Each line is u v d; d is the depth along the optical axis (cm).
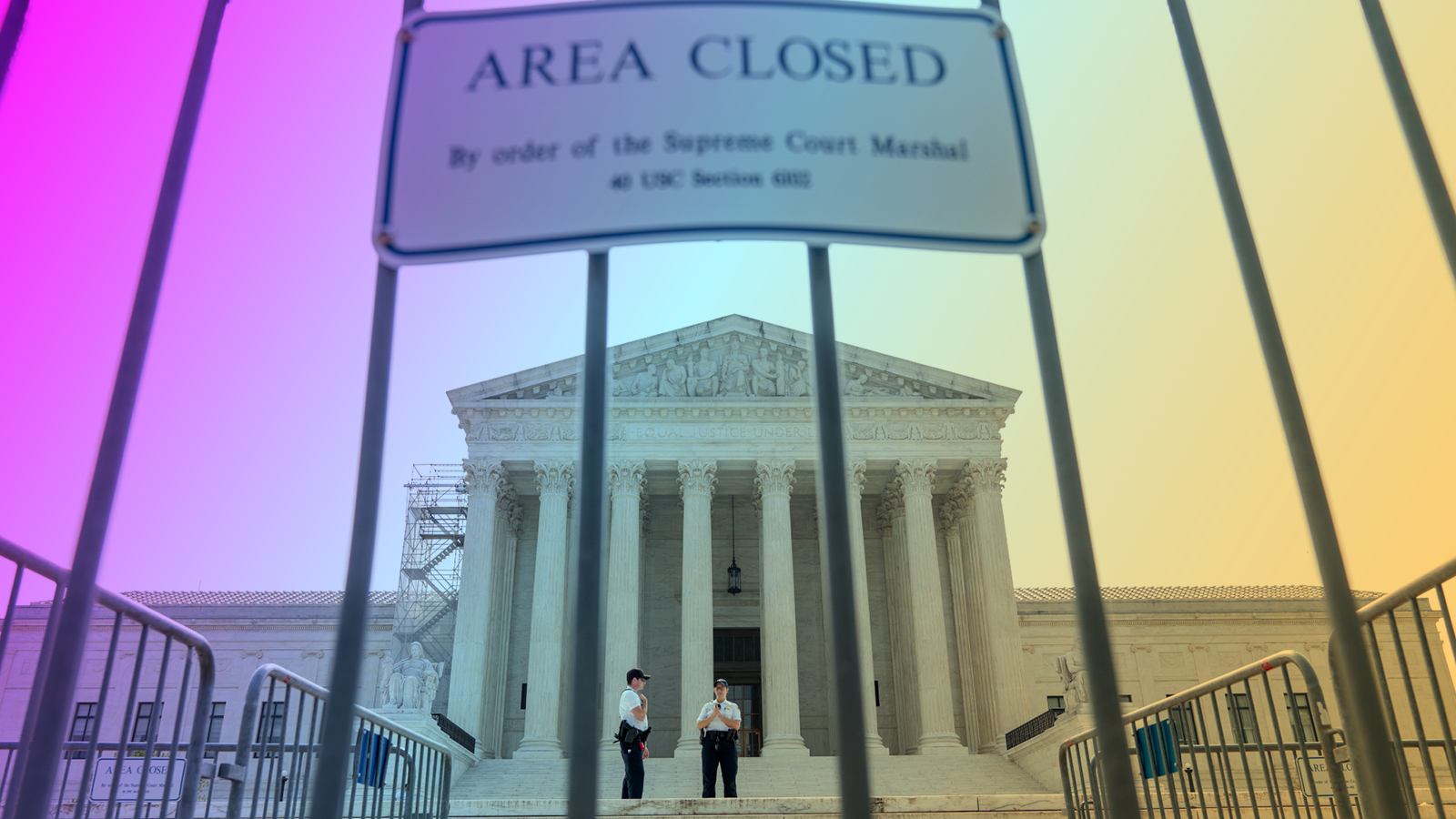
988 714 4406
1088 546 376
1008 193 407
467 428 4656
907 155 406
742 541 5212
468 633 4269
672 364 4838
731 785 2300
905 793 3603
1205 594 5678
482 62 416
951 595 4994
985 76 421
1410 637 4534
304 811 887
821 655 4969
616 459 4575
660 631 5000
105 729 4847
